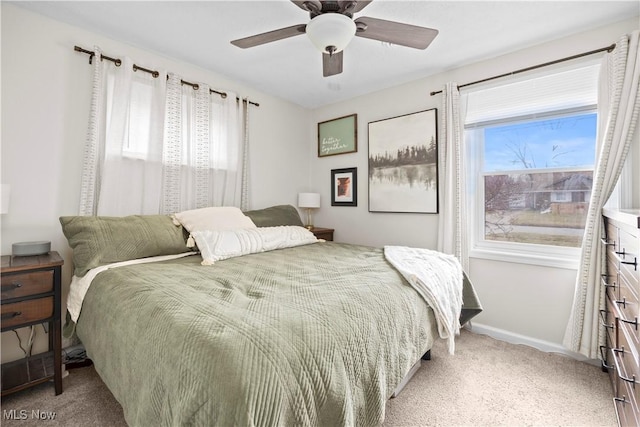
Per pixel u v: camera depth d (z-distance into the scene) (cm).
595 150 199
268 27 200
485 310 243
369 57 239
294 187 357
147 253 185
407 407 150
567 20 189
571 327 198
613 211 143
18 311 143
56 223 191
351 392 91
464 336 237
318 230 322
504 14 184
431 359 199
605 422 140
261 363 73
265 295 117
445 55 235
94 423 137
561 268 210
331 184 353
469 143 255
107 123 208
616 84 181
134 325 103
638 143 179
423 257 192
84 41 201
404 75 273
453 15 185
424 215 278
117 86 211
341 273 153
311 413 78
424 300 145
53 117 190
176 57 242
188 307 100
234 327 85
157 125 231
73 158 198
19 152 178
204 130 260
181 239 205
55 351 156
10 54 174
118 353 109
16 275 143
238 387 68
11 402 150
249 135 306
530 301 223
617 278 138
